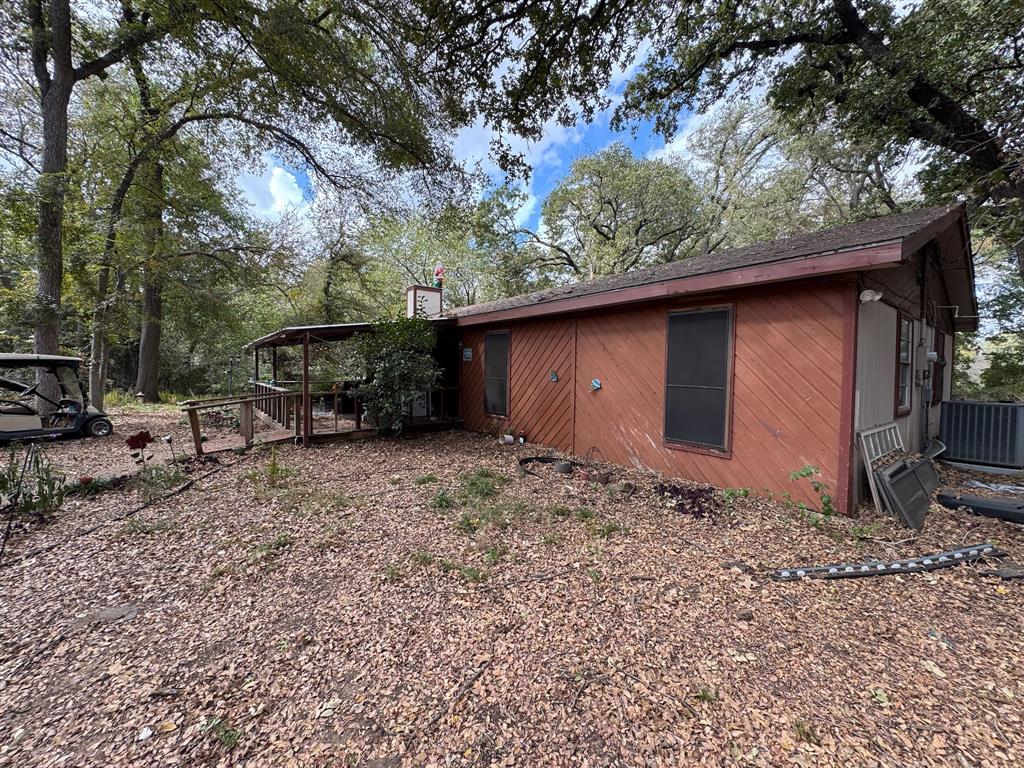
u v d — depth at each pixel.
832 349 3.88
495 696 1.81
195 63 8.46
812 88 8.10
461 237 12.44
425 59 6.03
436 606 2.51
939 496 4.27
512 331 7.78
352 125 8.89
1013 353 12.66
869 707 1.73
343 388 9.21
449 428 8.89
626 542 3.39
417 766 1.49
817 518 3.77
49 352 8.30
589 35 5.38
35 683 1.91
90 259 9.96
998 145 5.16
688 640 2.18
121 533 3.52
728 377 4.66
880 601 2.54
